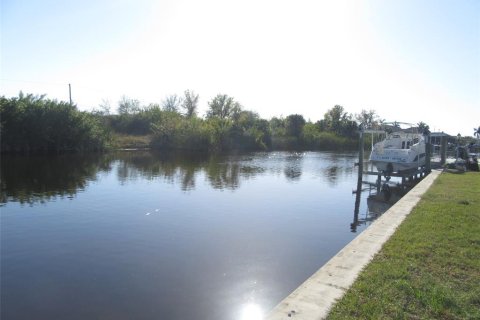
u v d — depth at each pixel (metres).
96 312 6.78
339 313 4.89
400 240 8.05
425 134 27.69
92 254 9.89
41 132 40.06
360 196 20.08
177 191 19.77
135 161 36.38
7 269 8.83
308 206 16.98
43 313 6.73
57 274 8.53
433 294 5.25
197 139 53.69
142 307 6.97
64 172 26.55
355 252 7.34
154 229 12.38
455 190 15.55
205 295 7.50
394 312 4.86
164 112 63.00
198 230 12.38
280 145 67.06
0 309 6.89
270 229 12.75
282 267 9.13
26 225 12.70
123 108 68.75
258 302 7.23
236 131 59.28
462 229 8.88
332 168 34.66
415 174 24.25
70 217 13.85
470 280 5.94
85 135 44.31
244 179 25.20
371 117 81.44
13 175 24.47
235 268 9.00
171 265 9.15
